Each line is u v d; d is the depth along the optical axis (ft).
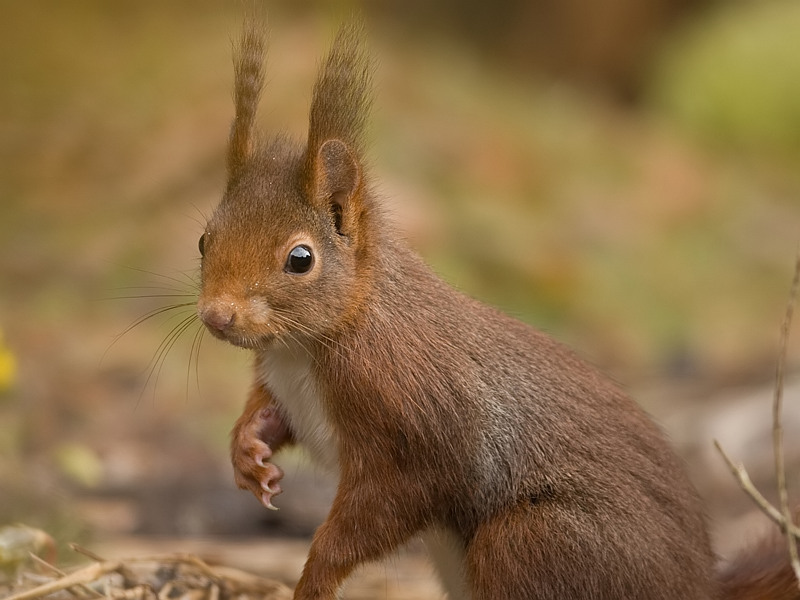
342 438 24.85
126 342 50.93
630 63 99.76
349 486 24.79
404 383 24.49
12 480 33.35
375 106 67.82
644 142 82.07
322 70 25.86
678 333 60.44
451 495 24.90
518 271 59.57
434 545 26.08
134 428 44.09
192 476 40.24
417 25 104.01
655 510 25.09
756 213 76.13
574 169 72.49
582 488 24.85
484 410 24.89
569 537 24.34
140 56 70.13
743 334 61.16
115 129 63.93
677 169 76.84
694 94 90.79
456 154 66.80
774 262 70.33
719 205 75.51
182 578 26.91
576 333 58.29
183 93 66.18
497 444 24.94
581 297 60.59
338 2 25.79
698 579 25.12
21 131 63.72
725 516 40.22
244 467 26.05
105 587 25.63
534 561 24.27
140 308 53.52
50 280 54.95
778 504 40.57
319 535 24.85
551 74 100.48
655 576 24.44
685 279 65.77
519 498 24.94
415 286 25.41
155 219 58.34
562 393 25.68
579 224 66.39
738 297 65.77
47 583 25.57
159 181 60.13
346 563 24.67
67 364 47.98
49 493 33.58
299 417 25.70
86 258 56.03
